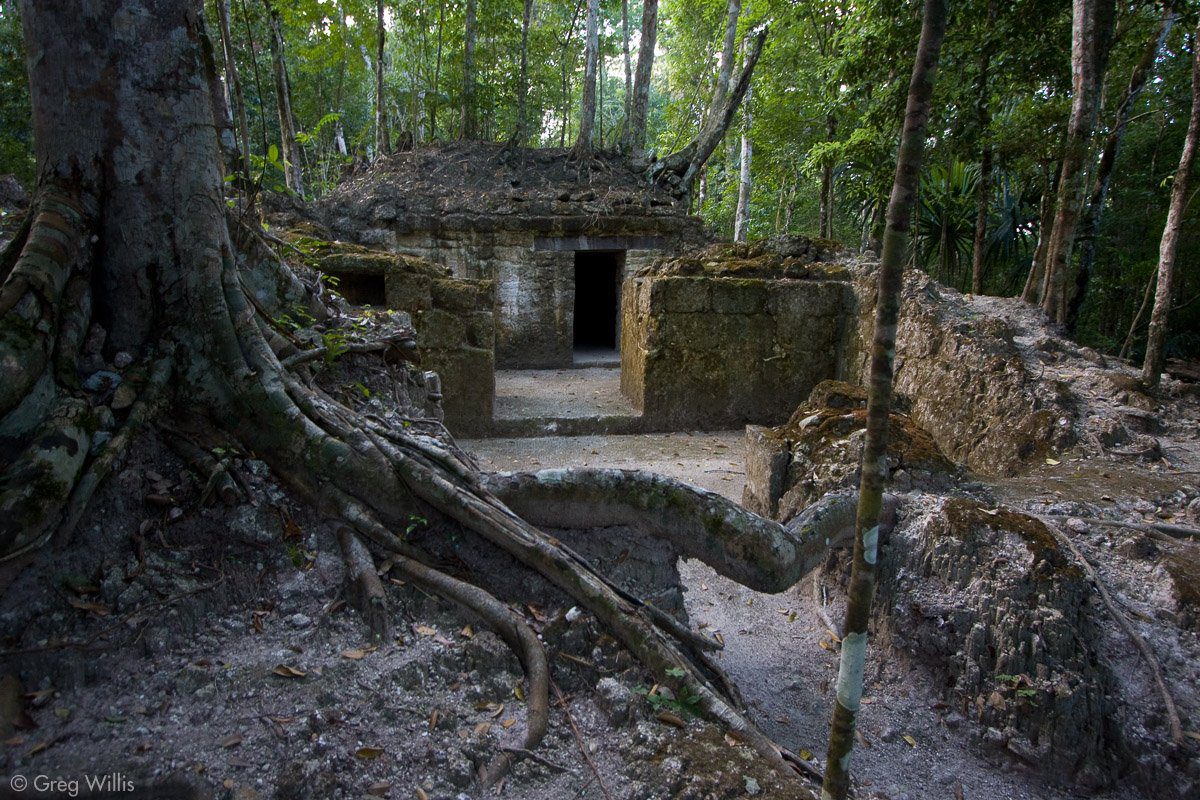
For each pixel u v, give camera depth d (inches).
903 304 301.3
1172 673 125.5
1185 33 356.8
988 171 356.2
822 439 190.9
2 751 79.0
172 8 119.1
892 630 147.4
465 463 140.3
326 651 102.0
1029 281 350.6
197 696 90.8
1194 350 438.3
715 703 102.6
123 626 96.5
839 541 150.3
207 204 125.7
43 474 96.9
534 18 884.6
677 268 344.2
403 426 149.6
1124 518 163.3
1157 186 418.0
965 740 128.3
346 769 84.3
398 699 95.9
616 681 106.0
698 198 839.7
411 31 785.6
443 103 718.5
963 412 250.1
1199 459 203.8
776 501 197.6
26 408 104.0
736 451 311.0
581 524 130.8
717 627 165.8
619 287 543.5
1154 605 136.4
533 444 317.1
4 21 460.1
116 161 118.3
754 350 343.0
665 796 87.5
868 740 127.6
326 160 840.9
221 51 472.4
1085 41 276.4
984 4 319.6
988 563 136.9
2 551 91.4
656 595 130.1
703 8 738.2
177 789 77.4
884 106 358.3
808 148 545.6
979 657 131.1
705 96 813.2
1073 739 119.7
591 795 89.3
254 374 124.4
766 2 546.9
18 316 105.4
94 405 112.3
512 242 499.8
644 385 337.1
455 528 121.1
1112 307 474.0
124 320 123.3
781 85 567.5
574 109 1095.0
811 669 150.6
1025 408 223.5
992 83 344.2
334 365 159.0
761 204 804.0
